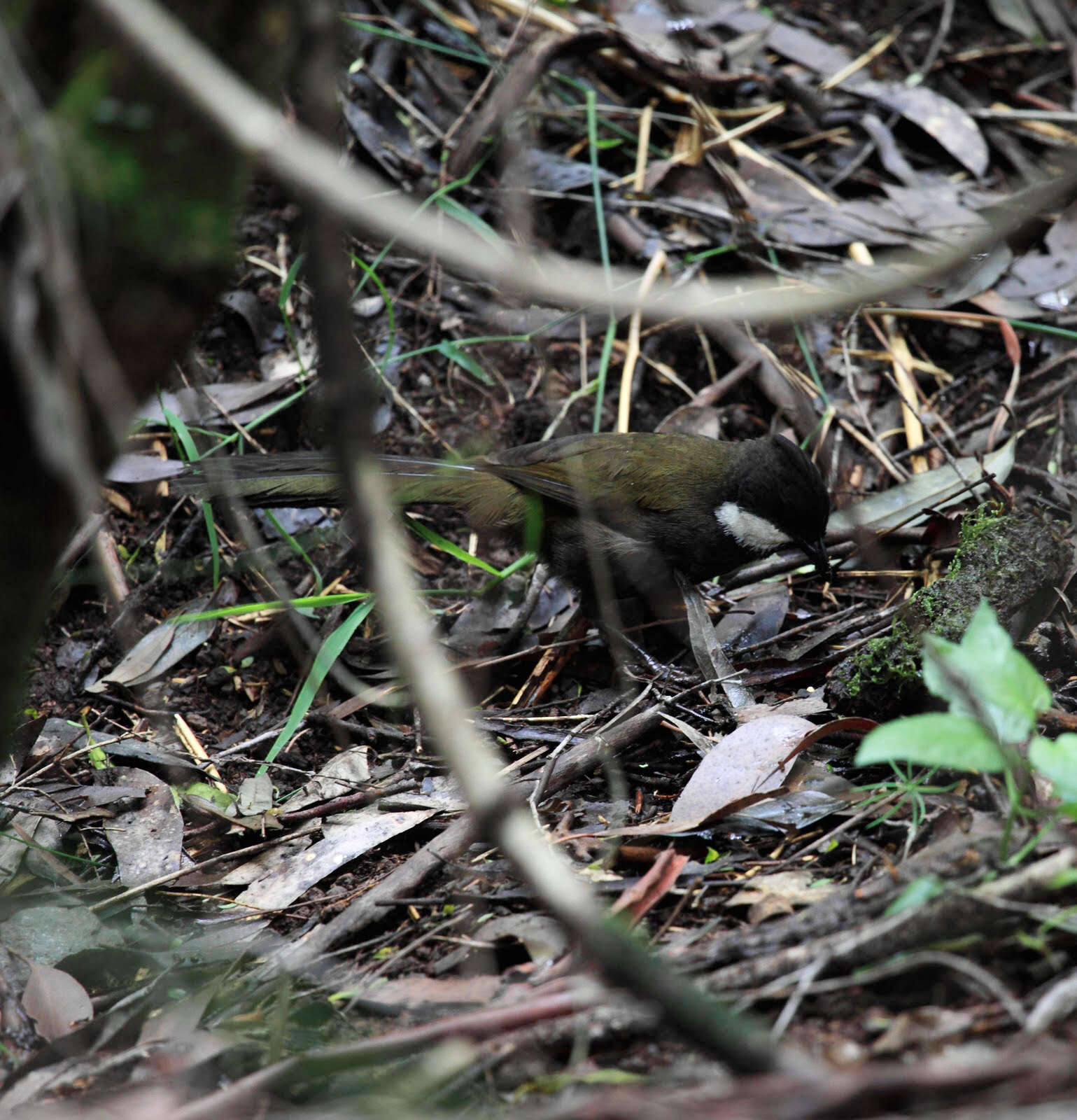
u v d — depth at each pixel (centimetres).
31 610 428
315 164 318
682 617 977
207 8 361
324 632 933
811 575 979
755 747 666
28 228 340
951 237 1150
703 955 482
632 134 1259
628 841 640
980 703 478
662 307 355
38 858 693
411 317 1133
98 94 351
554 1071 452
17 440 381
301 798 773
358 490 351
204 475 888
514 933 555
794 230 1166
